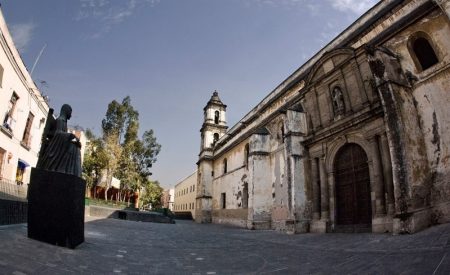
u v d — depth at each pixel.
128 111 41.28
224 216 30.58
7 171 16.27
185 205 61.75
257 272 6.55
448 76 10.66
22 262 4.76
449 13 10.29
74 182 7.28
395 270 5.79
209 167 37.94
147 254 8.26
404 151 10.45
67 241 6.91
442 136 10.55
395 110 10.95
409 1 13.56
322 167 15.95
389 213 11.74
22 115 17.61
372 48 12.23
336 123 15.09
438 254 6.21
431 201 10.44
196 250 9.80
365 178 13.54
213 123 41.47
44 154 7.43
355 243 10.01
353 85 14.40
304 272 6.45
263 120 24.42
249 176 22.95
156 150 43.62
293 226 15.84
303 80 20.53
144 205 67.12
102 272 5.48
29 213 6.71
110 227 15.79
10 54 14.88
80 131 31.16
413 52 12.12
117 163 38.75
